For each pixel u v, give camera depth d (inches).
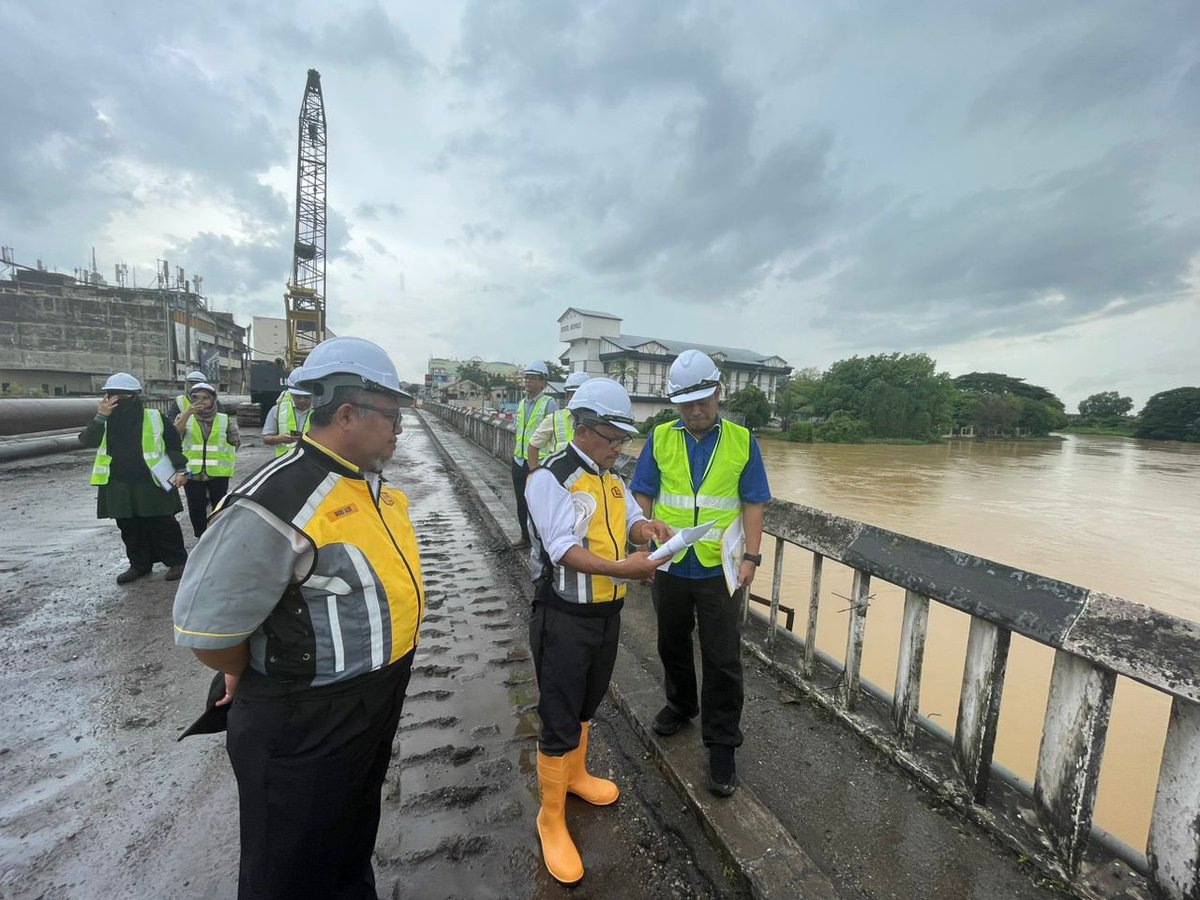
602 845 78.7
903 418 2094.0
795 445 1862.7
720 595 85.6
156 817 81.0
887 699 109.3
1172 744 59.8
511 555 227.1
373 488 55.8
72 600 166.1
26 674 123.0
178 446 183.6
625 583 76.9
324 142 1678.2
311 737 49.4
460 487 406.9
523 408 242.1
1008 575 75.7
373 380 50.7
